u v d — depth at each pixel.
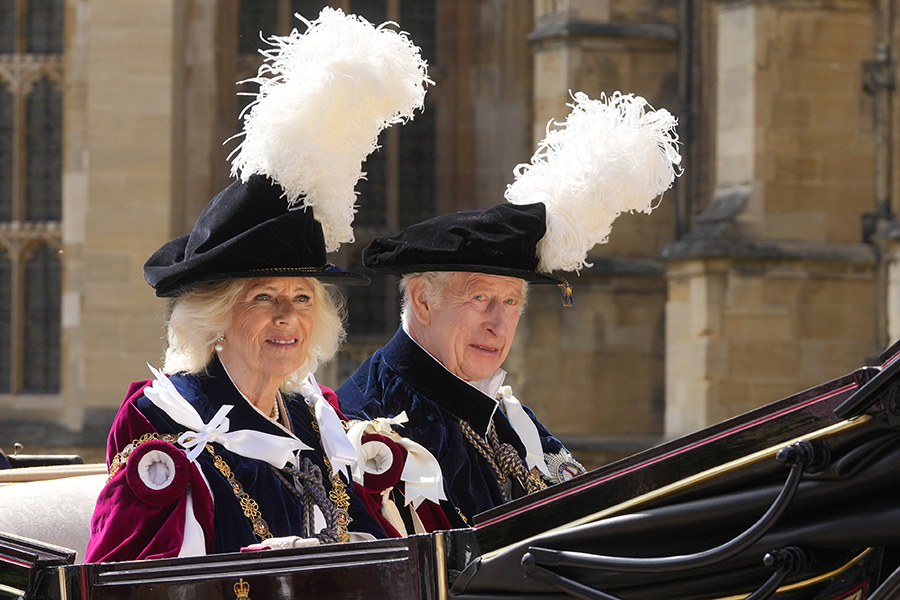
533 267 8.69
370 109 6.98
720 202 34.16
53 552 6.04
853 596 5.16
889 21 33.50
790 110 33.41
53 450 39.41
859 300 33.56
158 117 38.66
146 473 6.52
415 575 5.73
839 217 33.62
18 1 44.06
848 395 4.96
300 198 7.07
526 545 5.50
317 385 8.02
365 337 39.72
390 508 7.93
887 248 30.53
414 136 45.00
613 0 39.88
